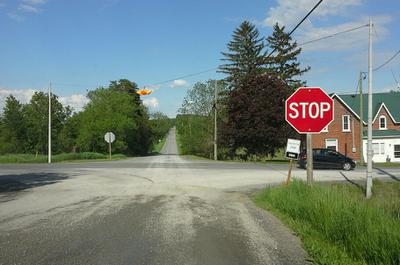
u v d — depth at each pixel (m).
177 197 15.30
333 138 55.75
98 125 67.94
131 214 11.47
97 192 16.75
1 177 23.72
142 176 24.19
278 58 66.06
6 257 7.03
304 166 32.22
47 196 15.48
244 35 69.38
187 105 68.94
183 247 7.74
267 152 47.69
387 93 59.72
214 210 12.26
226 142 49.59
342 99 57.44
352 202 9.04
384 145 54.88
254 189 18.27
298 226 9.39
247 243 8.09
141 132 88.81
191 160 45.72
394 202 11.19
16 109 67.56
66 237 8.55
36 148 65.44
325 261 6.67
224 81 68.62
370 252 6.58
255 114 45.16
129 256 7.10
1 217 10.95
